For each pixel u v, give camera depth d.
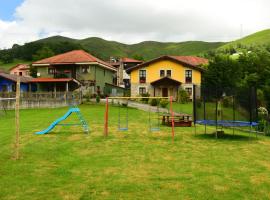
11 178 8.99
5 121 23.94
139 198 7.50
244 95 18.05
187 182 8.71
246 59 48.69
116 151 12.88
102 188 8.18
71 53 54.06
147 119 25.89
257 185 8.51
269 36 171.00
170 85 50.53
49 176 9.20
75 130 19.03
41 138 15.96
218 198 7.54
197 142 15.30
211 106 22.61
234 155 12.29
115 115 28.64
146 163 10.83
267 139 16.73
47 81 48.47
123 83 75.00
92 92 49.94
